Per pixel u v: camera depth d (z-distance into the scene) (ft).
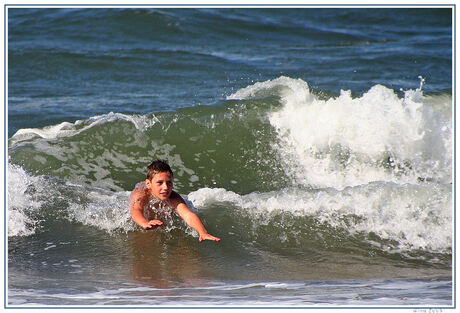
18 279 55.52
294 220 71.00
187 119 97.30
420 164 90.38
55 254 62.95
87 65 153.99
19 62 154.71
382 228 68.59
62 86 136.36
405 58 164.96
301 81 106.22
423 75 146.41
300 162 91.76
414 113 92.79
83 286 53.47
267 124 97.04
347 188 74.64
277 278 57.11
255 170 90.58
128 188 84.84
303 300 48.19
